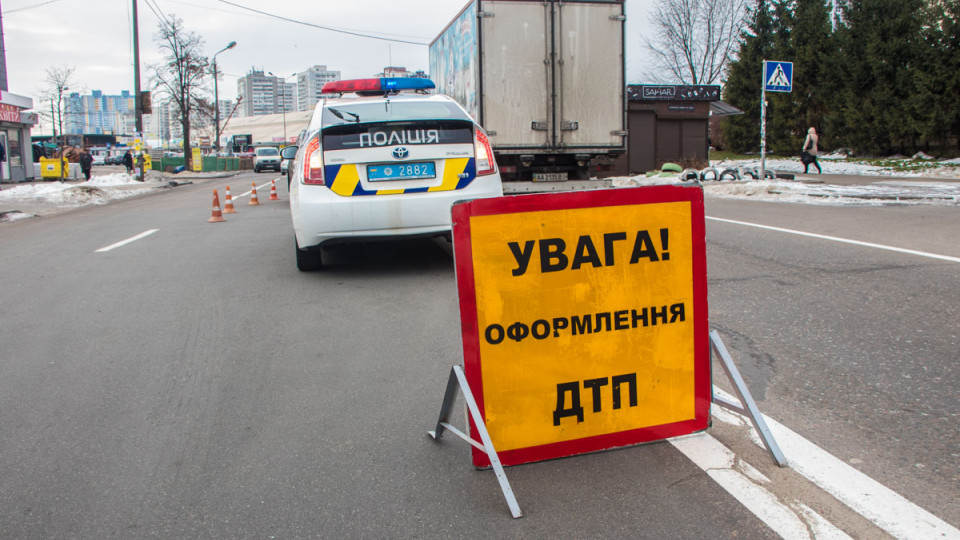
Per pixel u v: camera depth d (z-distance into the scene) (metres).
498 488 2.98
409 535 2.65
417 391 4.12
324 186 6.75
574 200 3.15
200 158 53.75
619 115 11.73
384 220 6.75
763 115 16.16
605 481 3.00
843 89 30.89
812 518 2.66
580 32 11.45
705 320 3.37
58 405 4.05
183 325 5.70
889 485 2.88
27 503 2.97
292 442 3.49
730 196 14.83
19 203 20.55
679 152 27.19
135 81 32.88
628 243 3.23
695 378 3.36
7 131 32.09
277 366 4.63
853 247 8.03
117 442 3.54
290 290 6.87
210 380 4.40
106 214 16.48
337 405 3.95
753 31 38.84
